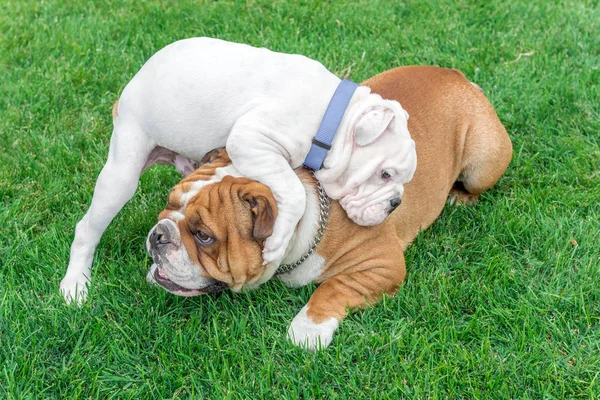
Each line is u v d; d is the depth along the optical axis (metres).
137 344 3.65
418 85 4.37
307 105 3.49
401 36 6.28
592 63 5.99
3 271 4.04
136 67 5.84
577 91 5.61
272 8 6.67
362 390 3.46
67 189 4.70
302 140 3.46
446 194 4.45
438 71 4.56
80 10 6.66
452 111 4.38
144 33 6.29
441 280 4.05
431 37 6.27
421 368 3.56
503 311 3.84
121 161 3.67
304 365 3.53
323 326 3.69
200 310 3.83
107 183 3.68
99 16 6.50
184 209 3.37
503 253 4.28
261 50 3.69
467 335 3.76
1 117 5.30
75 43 6.11
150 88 3.62
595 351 3.67
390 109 3.43
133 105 3.66
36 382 3.41
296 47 6.04
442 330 3.73
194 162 3.93
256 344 3.67
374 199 3.48
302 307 3.88
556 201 4.65
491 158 4.52
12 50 6.07
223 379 3.47
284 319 3.80
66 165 4.90
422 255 4.28
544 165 5.11
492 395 3.45
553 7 6.68
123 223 4.38
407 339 3.70
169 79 3.58
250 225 3.32
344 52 6.05
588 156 5.03
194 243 3.37
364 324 3.79
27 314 3.74
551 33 6.33
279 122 3.42
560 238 4.32
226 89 3.52
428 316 3.83
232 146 3.35
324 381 3.52
